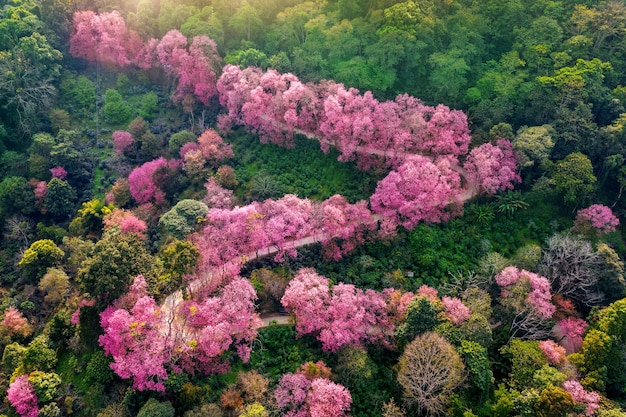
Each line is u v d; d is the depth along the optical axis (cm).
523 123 9288
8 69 9794
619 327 6388
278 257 7488
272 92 9556
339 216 7612
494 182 8056
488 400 5959
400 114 8912
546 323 6862
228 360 6450
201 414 5672
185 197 9069
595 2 10406
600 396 5794
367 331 6819
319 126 9244
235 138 10175
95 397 6281
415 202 7769
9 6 11200
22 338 7188
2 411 6312
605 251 7269
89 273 6600
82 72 11650
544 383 5844
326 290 6650
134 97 11319
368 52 9862
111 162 9906
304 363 6556
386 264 7831
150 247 8250
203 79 10219
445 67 9462
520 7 10212
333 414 5653
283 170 9412
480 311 6706
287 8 11175
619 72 9581
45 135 9700
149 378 5944
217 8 11131
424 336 6162
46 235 8725
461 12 10231
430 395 5894
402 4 9794
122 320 5984
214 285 6881
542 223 8400
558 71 9194
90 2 11800
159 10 11681
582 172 8025
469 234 8231
